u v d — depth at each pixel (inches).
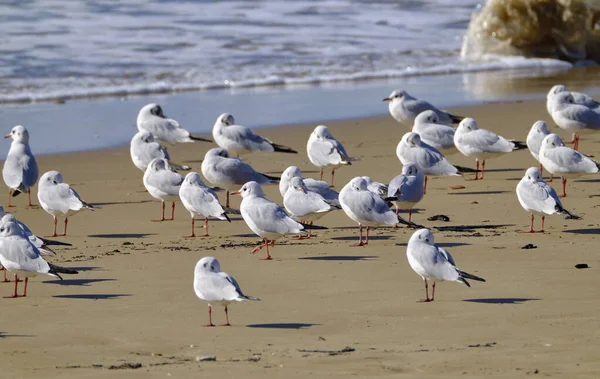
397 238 647.8
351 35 1731.1
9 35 1606.8
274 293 518.6
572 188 783.1
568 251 589.6
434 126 873.5
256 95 1285.7
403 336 437.4
